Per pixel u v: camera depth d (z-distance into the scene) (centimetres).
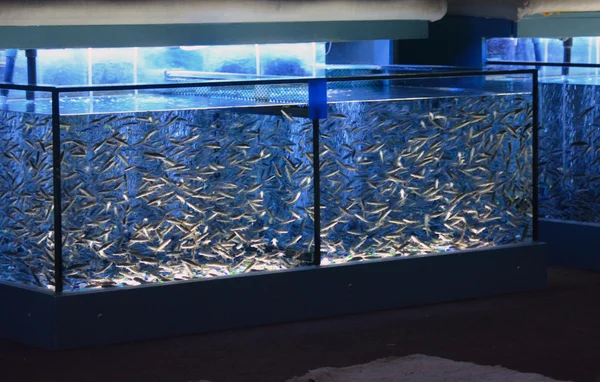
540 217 895
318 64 841
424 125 721
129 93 629
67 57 741
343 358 614
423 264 731
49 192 621
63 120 612
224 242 671
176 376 580
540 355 621
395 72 861
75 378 576
